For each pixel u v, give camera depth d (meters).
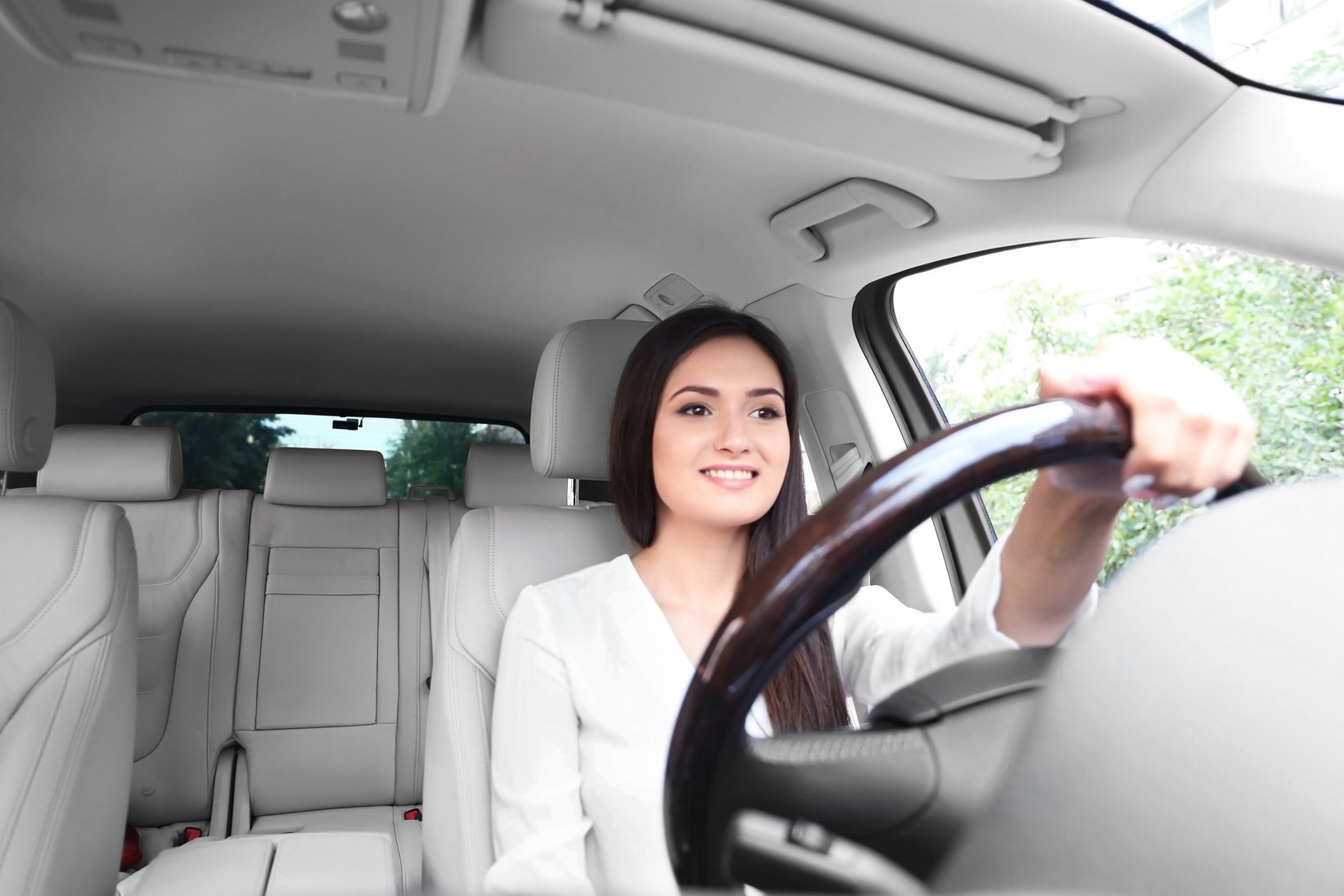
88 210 2.09
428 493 3.95
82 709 1.49
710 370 1.27
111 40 1.13
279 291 2.61
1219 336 1.65
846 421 2.40
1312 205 1.29
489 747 1.38
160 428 3.02
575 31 1.19
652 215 2.12
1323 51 1.20
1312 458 1.55
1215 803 0.20
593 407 1.57
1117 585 0.23
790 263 2.18
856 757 0.27
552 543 1.54
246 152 1.85
